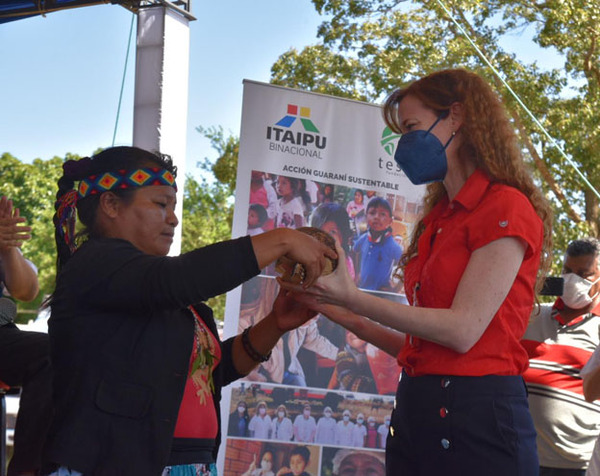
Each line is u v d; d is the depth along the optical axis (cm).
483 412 195
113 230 205
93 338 184
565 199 1155
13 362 322
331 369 412
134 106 451
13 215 369
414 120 213
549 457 389
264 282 404
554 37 1149
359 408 412
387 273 421
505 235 194
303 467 404
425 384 204
